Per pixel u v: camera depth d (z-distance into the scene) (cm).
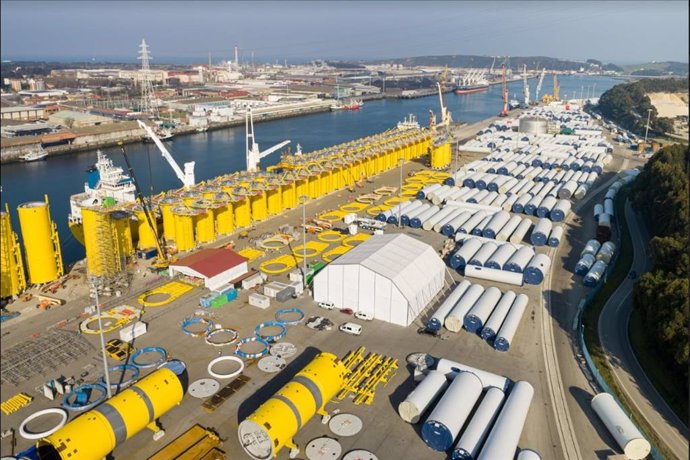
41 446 4000
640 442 4216
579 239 9512
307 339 6028
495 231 9156
